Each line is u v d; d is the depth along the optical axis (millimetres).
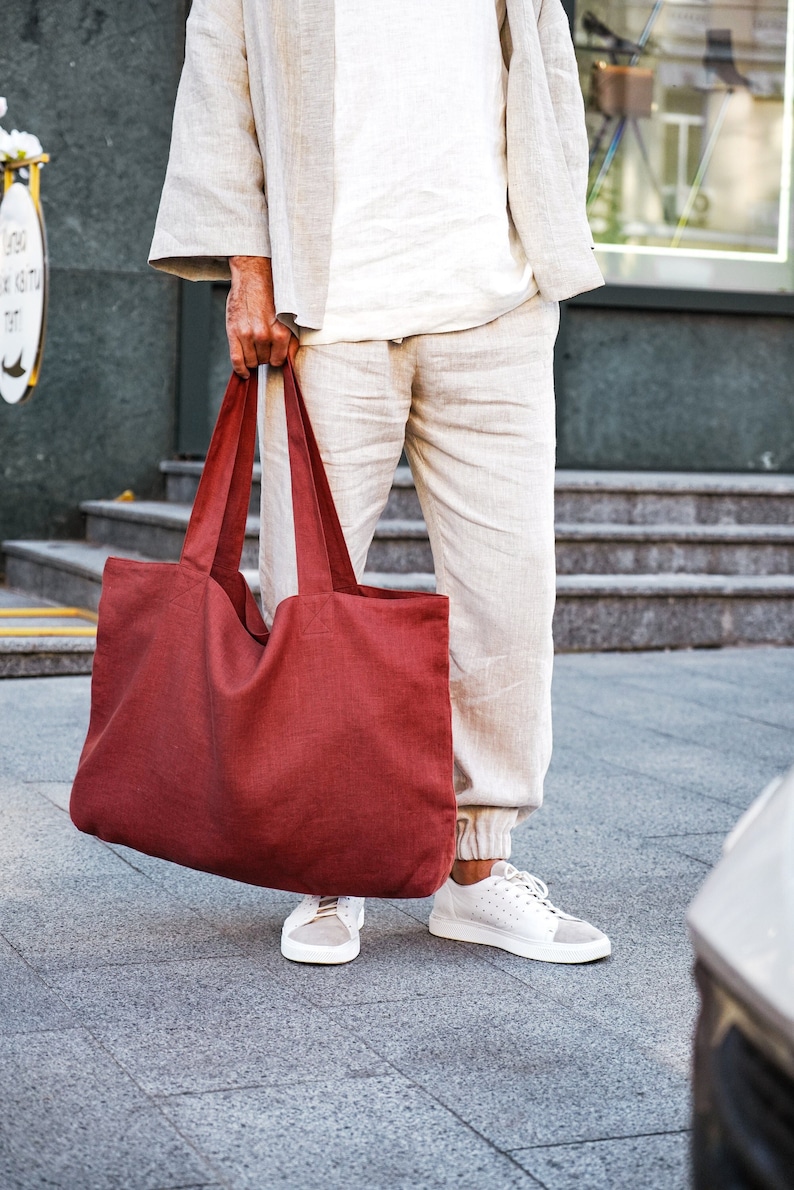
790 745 4020
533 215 2297
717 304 7543
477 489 2346
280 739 2088
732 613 5742
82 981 2156
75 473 6617
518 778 2408
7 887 2604
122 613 2266
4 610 5391
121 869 2744
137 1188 1540
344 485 2305
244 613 2316
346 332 2242
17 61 6332
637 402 7520
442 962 2316
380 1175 1592
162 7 6543
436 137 2232
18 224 4750
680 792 3471
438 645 2137
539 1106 1777
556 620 5508
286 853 2115
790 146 7723
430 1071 1872
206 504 2217
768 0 7625
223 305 6781
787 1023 945
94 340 6590
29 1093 1762
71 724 4012
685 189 7633
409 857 2135
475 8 2273
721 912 1079
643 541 5934
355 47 2230
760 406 7711
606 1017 2080
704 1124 1072
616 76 7477
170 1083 1809
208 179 2240
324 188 2215
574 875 2789
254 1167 1600
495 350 2301
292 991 2152
